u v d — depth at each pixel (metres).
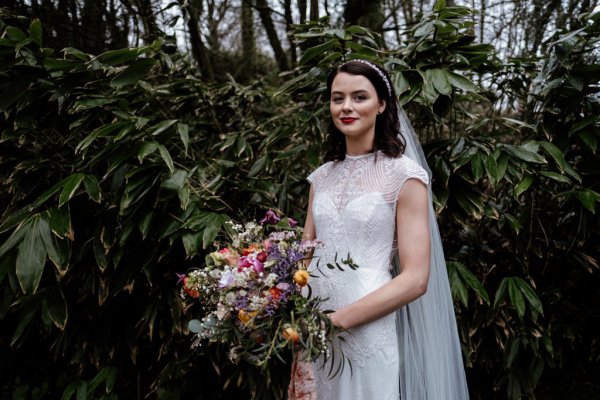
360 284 1.18
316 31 2.13
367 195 1.20
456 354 1.44
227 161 2.08
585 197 1.70
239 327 1.07
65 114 1.93
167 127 1.77
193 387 1.98
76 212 1.85
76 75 1.80
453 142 1.86
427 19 1.91
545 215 2.04
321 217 1.28
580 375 2.30
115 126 1.63
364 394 1.19
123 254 1.80
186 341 1.90
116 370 2.01
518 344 1.84
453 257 1.93
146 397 2.03
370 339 1.18
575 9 3.25
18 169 1.81
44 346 2.61
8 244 1.55
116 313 2.03
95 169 1.83
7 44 1.68
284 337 1.01
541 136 1.97
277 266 1.05
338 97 1.26
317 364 1.27
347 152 1.36
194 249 1.62
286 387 1.87
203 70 4.06
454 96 1.84
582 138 1.76
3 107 1.72
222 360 1.89
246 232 1.22
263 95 2.96
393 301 1.09
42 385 2.30
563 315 2.01
